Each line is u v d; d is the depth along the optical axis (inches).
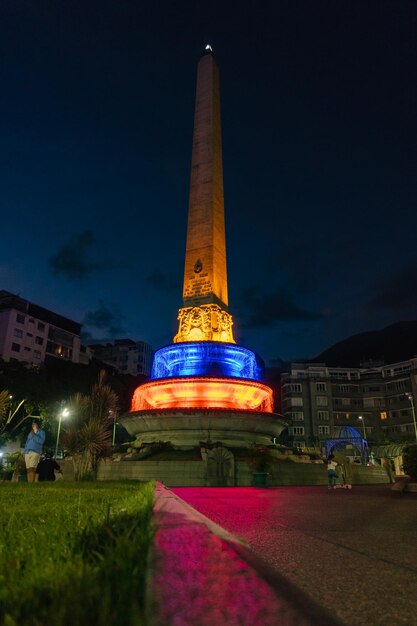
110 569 79.1
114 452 1116.5
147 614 72.5
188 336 1299.2
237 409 1087.0
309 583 137.6
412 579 142.3
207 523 171.3
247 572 101.7
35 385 2005.4
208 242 1376.7
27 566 89.8
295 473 973.2
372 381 3661.4
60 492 327.6
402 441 3395.7
